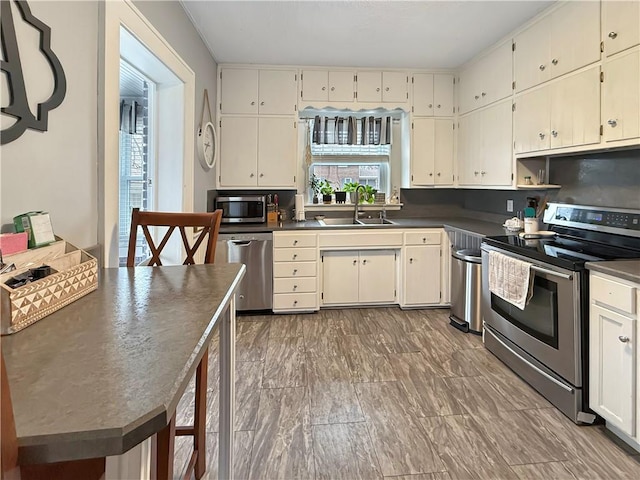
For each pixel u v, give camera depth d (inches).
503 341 103.0
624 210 90.1
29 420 19.5
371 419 77.8
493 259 103.2
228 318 53.9
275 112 155.9
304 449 68.6
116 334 31.3
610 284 69.8
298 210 161.3
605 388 71.4
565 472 62.9
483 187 140.3
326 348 114.1
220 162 154.7
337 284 150.3
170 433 36.7
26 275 37.3
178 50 101.1
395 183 177.3
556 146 102.1
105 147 61.6
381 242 148.3
